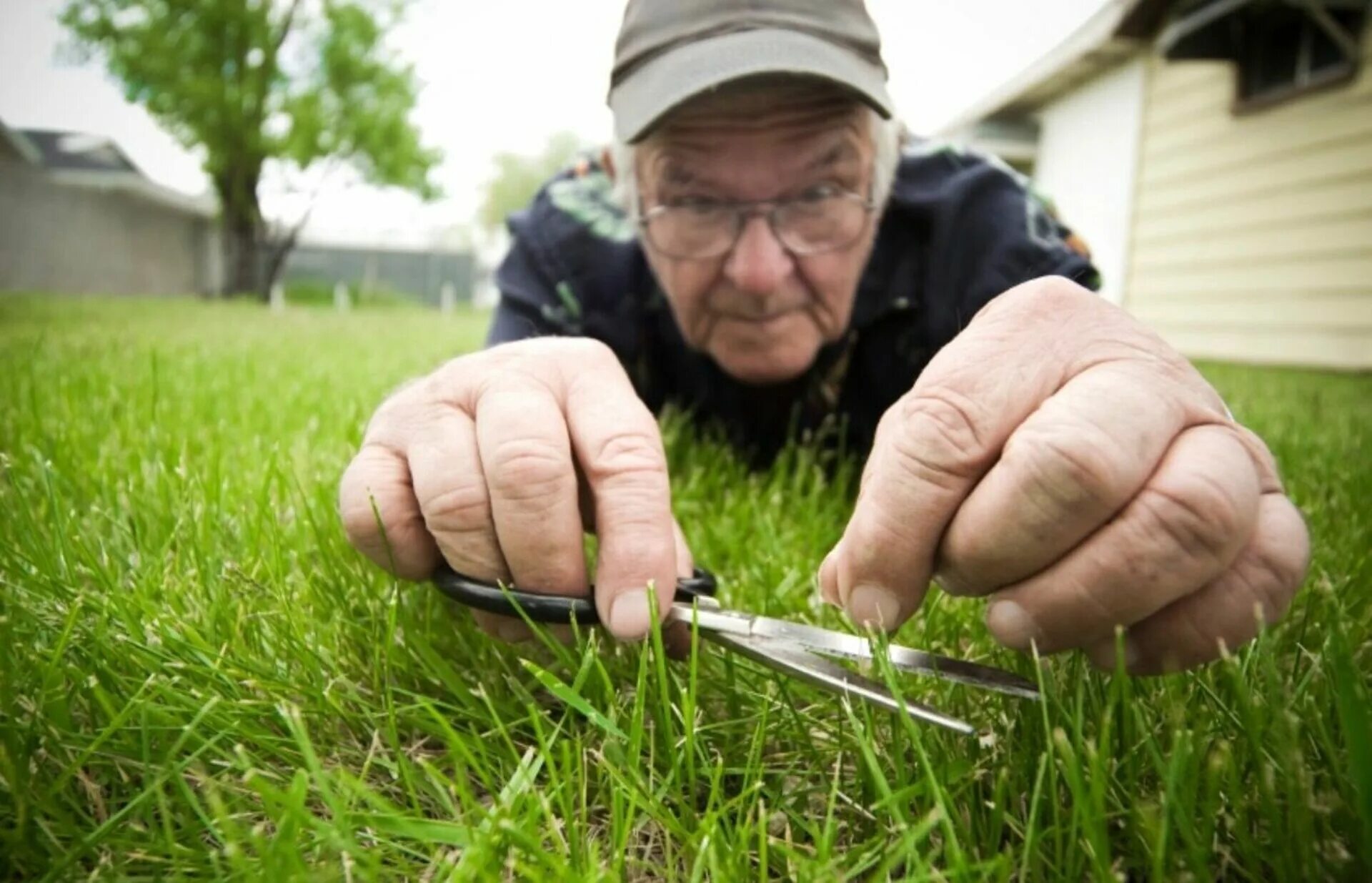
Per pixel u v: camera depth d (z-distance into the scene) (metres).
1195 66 2.28
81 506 0.39
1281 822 0.16
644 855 0.20
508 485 0.22
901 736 0.21
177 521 0.34
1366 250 1.78
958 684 0.24
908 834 0.16
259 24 5.79
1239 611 0.17
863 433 0.57
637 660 0.26
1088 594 0.17
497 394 0.23
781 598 0.32
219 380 0.83
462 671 0.27
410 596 0.30
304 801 0.17
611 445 0.23
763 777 0.22
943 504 0.18
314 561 0.34
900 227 0.52
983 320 0.20
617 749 0.20
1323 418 0.87
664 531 0.22
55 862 0.18
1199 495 0.16
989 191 0.52
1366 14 1.76
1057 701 0.20
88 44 5.79
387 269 8.70
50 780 0.20
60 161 8.16
